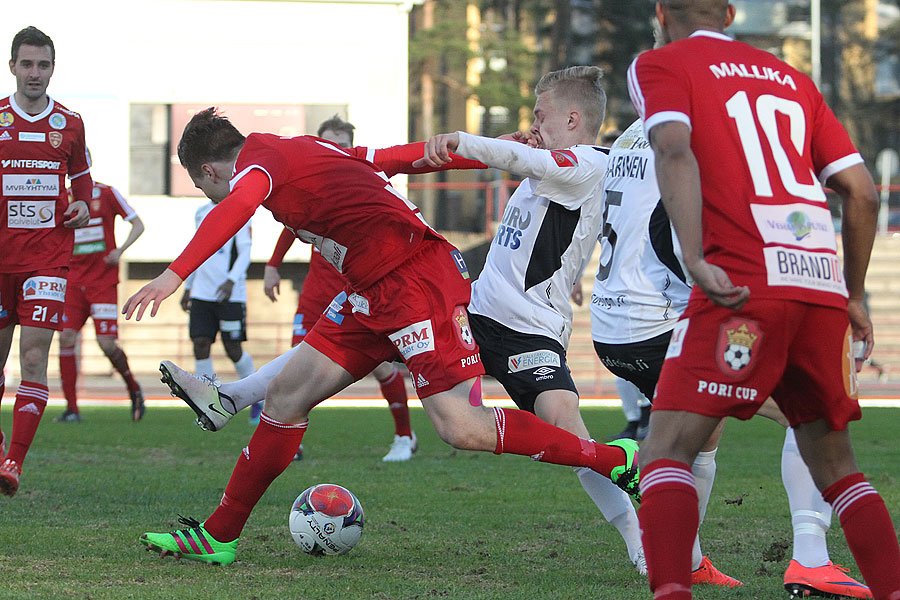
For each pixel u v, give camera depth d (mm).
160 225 48562
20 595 9219
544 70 89250
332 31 49156
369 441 24359
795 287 7570
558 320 11484
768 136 7859
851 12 96250
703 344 7660
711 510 15023
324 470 19078
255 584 10008
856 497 8125
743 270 7574
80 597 9195
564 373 11320
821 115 8336
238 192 9969
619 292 11242
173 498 15234
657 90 7824
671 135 7629
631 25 85312
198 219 26266
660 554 7570
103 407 33531
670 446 7758
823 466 8312
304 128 49156
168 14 48406
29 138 15344
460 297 10602
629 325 11117
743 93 7902
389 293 10508
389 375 20766
